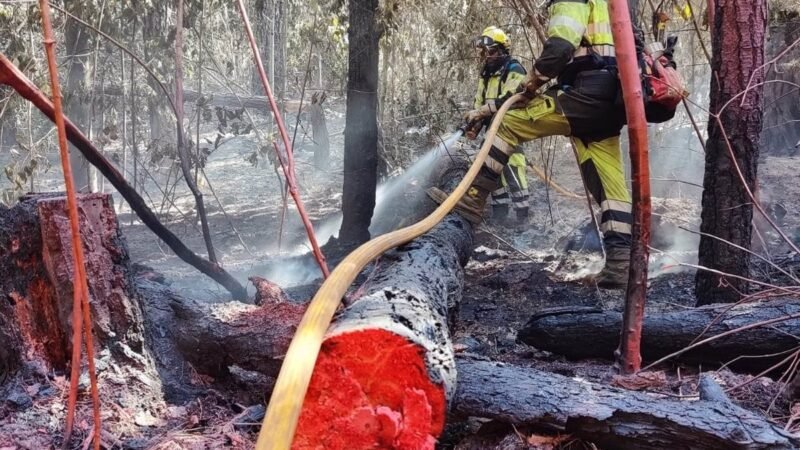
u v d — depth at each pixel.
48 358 3.02
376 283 3.20
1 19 6.55
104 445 2.68
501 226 7.38
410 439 2.24
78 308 2.16
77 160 8.32
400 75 8.93
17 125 9.27
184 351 3.37
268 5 13.55
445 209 4.11
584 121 4.76
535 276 5.67
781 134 8.81
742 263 4.05
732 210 4.02
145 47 7.59
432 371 2.30
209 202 10.20
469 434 2.88
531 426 2.74
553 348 4.02
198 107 7.34
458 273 3.97
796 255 5.04
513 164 7.31
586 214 7.44
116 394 2.92
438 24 7.79
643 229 3.30
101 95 8.16
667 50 4.69
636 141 3.21
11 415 2.76
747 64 3.93
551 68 4.59
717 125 4.02
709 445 2.47
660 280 5.30
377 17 6.55
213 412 3.08
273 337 3.21
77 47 7.83
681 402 2.66
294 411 1.94
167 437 2.81
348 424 2.24
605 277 5.06
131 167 10.70
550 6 4.70
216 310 3.39
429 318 2.69
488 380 2.83
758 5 3.89
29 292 3.01
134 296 3.14
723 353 3.67
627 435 2.58
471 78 8.82
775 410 3.14
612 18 3.13
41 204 2.91
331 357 2.28
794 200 6.62
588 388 2.77
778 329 3.54
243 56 14.32
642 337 3.79
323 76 13.07
